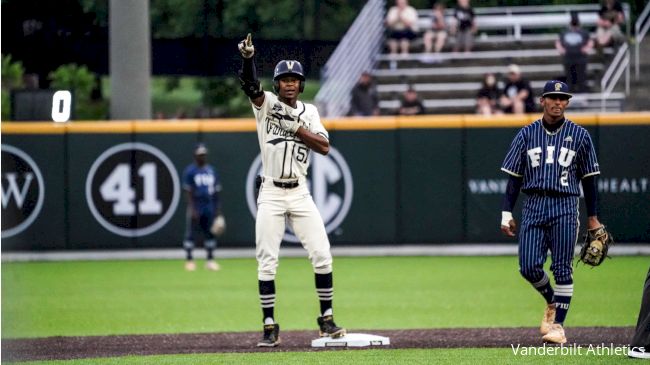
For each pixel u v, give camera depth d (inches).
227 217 2613.2
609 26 3125.0
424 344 1259.8
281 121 1224.8
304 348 1237.1
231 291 2033.7
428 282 2134.6
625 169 2502.5
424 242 2591.0
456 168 2566.4
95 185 2591.0
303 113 1231.5
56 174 2586.1
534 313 1685.5
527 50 3270.2
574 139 1231.5
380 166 2578.7
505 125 2544.3
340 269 2373.3
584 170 1242.6
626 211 2507.4
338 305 1815.9
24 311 1721.2
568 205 1234.6
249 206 2608.3
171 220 2603.3
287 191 1242.6
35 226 2586.1
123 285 2132.1
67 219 2591.0
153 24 3811.5
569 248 1234.0
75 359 1171.3
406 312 1715.1
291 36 3865.7
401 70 3245.6
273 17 3850.9
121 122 2591.0
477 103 2962.6
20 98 2610.7
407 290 2014.0
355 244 2593.5
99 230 2598.4
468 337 1328.7
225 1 3806.6
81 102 3846.0
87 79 3853.3
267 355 1171.3
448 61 3245.6
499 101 2893.7
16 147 2581.2
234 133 2593.5
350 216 2591.0
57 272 2368.4
